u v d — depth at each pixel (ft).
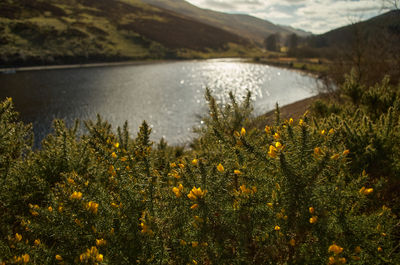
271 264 4.55
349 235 4.50
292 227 4.52
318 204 4.33
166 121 73.00
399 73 27.12
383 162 7.53
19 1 266.77
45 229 5.32
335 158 4.38
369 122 8.81
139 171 6.09
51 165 8.74
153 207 5.28
